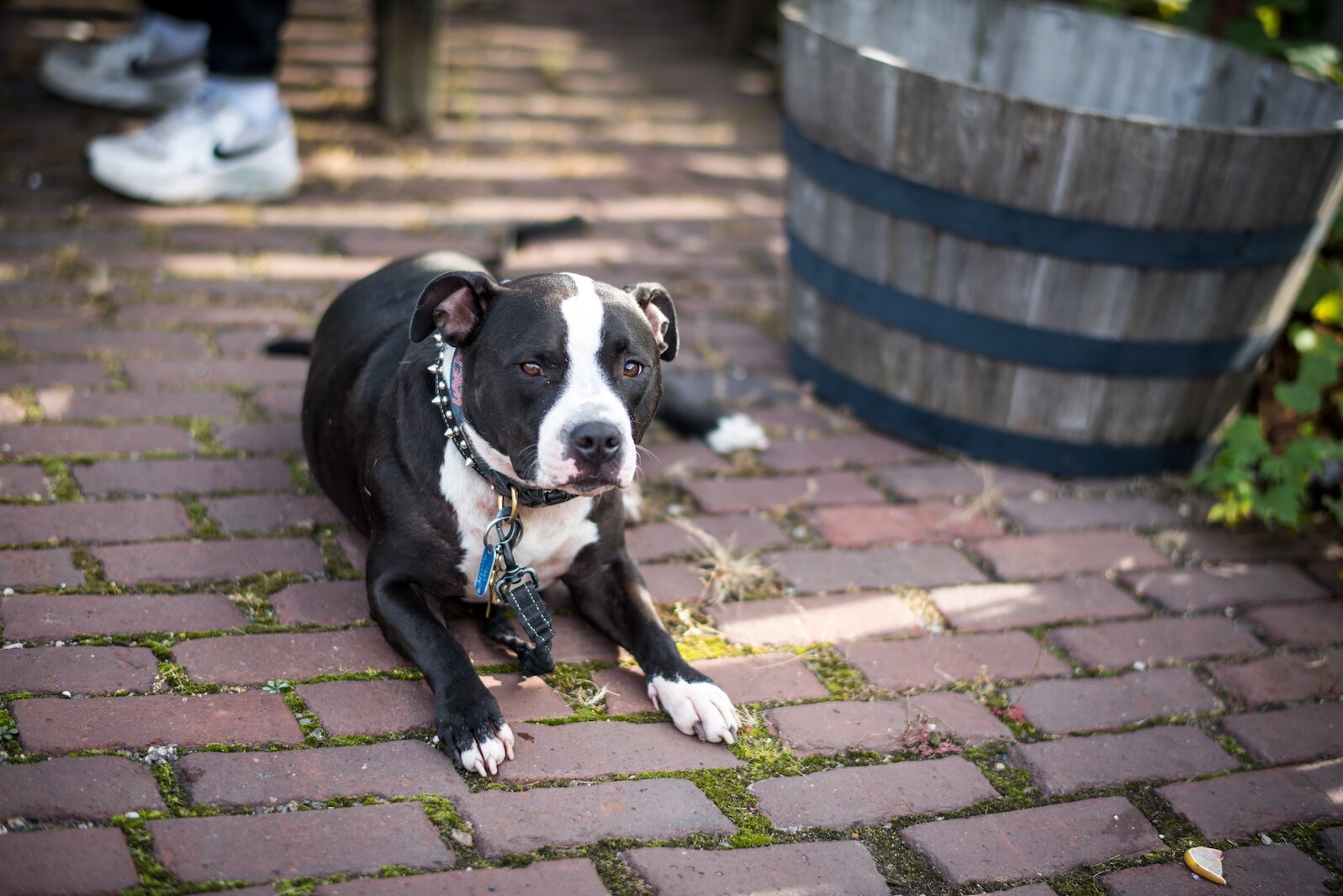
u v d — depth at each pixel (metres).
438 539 2.57
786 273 4.56
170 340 3.84
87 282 4.10
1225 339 3.57
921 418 3.82
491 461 2.46
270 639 2.58
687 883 2.07
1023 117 3.23
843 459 3.75
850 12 4.27
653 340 2.48
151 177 4.63
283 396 3.63
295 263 4.46
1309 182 3.36
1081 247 3.36
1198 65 4.10
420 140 5.80
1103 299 3.44
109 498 3.02
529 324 2.33
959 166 3.38
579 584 2.79
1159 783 2.53
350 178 5.25
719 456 3.68
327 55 6.72
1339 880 2.31
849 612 3.00
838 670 2.77
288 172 4.95
